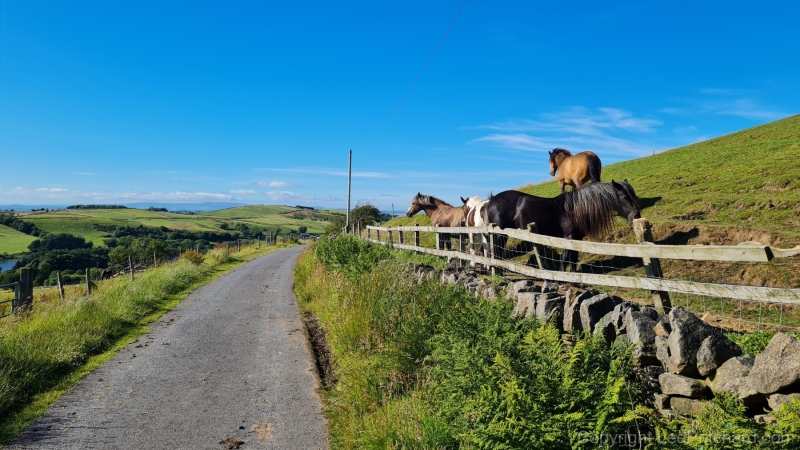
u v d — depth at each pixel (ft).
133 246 124.98
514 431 11.25
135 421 19.65
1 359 23.77
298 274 67.41
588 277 21.31
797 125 89.25
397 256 48.70
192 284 62.39
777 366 10.78
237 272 78.89
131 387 23.57
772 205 44.37
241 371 25.88
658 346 13.70
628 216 34.27
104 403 21.57
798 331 18.51
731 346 12.54
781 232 35.22
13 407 21.08
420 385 19.52
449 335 19.22
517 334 16.75
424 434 15.06
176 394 22.61
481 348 15.99
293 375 25.17
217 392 22.85
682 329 12.91
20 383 22.81
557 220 37.24
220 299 49.85
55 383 24.08
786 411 9.73
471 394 14.55
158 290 51.03
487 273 36.29
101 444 17.69
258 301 48.47
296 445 17.58
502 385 12.96
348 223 141.59
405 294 27.99
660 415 12.98
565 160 57.52
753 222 41.37
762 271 28.81
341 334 28.45
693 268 31.63
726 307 24.81
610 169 99.76
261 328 35.96
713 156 79.77
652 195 61.11
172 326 36.86
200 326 36.81
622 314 15.78
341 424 18.85
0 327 33.06
